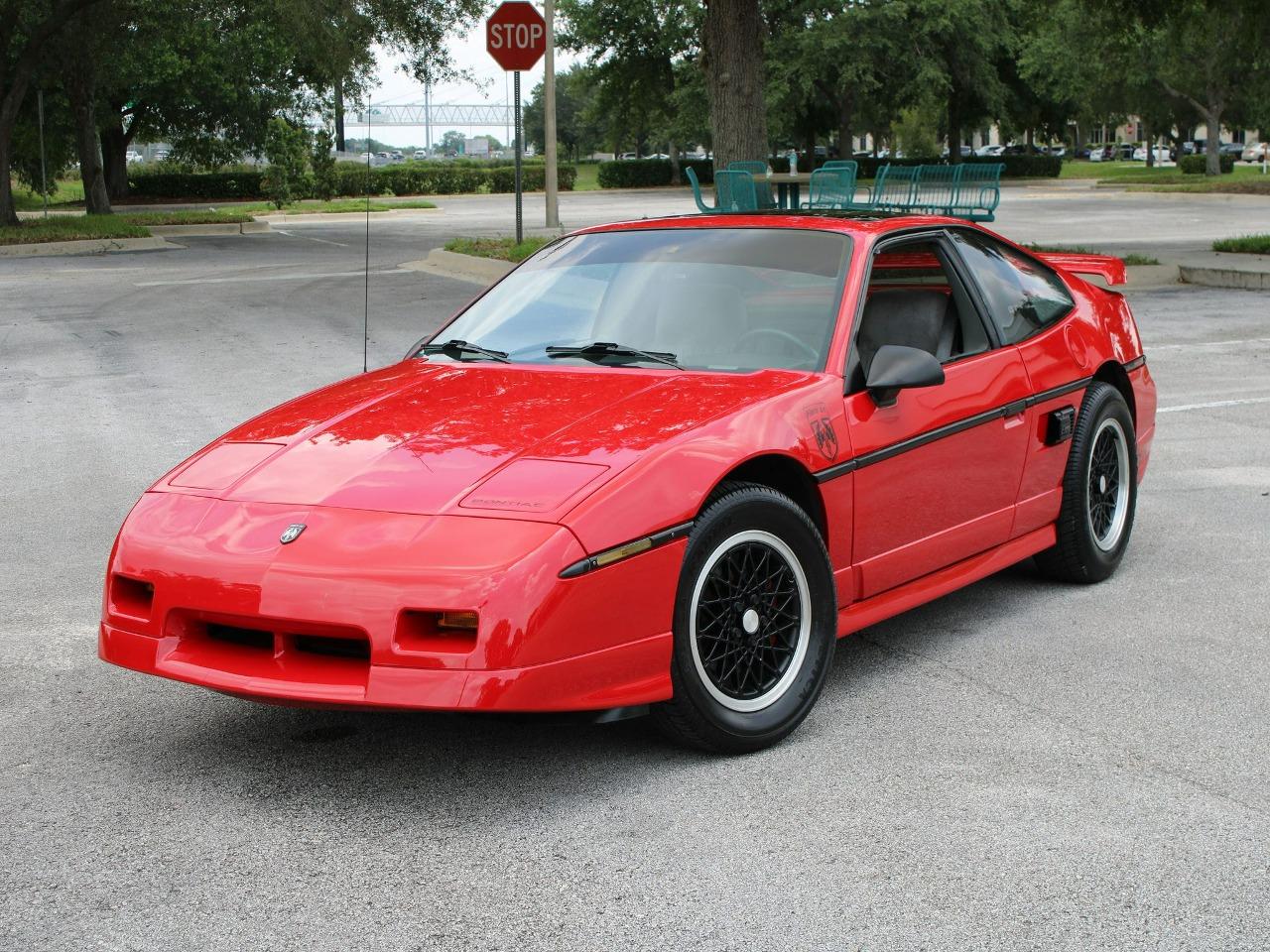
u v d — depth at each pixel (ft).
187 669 10.60
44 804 10.74
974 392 14.16
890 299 14.02
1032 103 204.23
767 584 11.55
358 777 11.18
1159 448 24.64
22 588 17.06
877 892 9.05
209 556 10.59
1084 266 18.84
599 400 12.25
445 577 9.84
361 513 10.58
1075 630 14.89
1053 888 9.09
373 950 8.42
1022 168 209.77
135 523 11.39
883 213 15.43
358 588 9.94
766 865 9.46
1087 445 16.07
